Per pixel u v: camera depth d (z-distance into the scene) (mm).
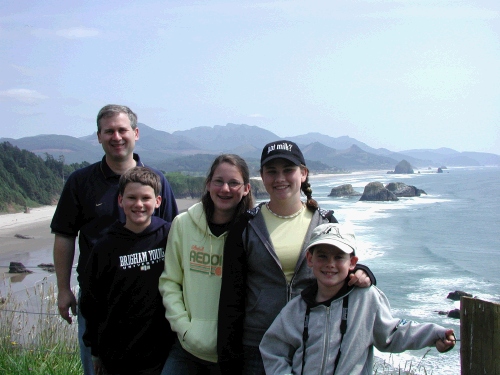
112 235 3328
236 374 3043
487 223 44281
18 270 22234
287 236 3035
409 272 23312
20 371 4633
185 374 3299
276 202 3068
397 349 2672
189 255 3295
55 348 5363
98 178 3793
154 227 3393
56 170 89500
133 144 3863
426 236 36156
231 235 3098
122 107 3846
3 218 55688
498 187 112750
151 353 3326
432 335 2533
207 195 3340
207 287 3244
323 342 2682
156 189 3342
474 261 26234
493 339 2287
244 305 3076
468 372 2385
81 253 3783
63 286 3867
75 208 3797
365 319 2695
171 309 3232
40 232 42094
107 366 3357
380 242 33125
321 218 3115
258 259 3000
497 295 18828
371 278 2752
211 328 3170
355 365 2645
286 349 2828
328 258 2689
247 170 3344
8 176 71125
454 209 59312
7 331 5754
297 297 2859
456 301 17812
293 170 3031
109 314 3301
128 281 3271
